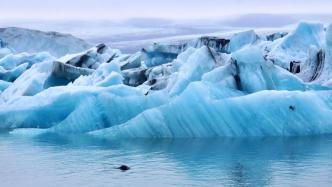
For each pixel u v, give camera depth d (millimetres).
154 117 37688
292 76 41844
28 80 54531
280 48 62062
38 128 44875
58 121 45312
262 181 22156
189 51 52500
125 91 43906
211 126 36812
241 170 24500
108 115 42219
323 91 40438
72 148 32594
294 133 36438
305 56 60875
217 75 40219
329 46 47281
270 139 34844
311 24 64250
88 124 41844
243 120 36781
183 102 37625
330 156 27922
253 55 40938
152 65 70562
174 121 37219
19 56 71250
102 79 51250
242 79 40281
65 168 25828
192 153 29672
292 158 27516
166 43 71062
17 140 37125
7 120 47031
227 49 66500
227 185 21516
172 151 30531
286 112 36875
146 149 31516
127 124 38594
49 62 58125
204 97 37625
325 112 37781
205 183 21938
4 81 60781
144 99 41906
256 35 67812
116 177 23484
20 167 26297
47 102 45656
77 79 53062
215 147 31828
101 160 27938
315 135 36312
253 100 37188
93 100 43031
